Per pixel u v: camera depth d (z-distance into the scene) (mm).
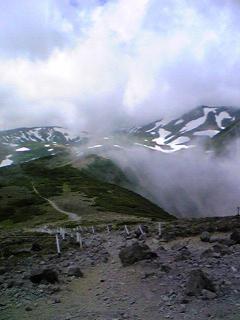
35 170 189750
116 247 28406
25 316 15633
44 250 29656
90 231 44688
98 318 14508
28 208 105438
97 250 27688
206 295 15430
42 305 16828
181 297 15844
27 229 69688
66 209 101250
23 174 179000
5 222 91688
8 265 25312
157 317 14164
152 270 20297
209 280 16281
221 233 28766
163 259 22266
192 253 22922
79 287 19188
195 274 16438
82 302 16828
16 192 132750
